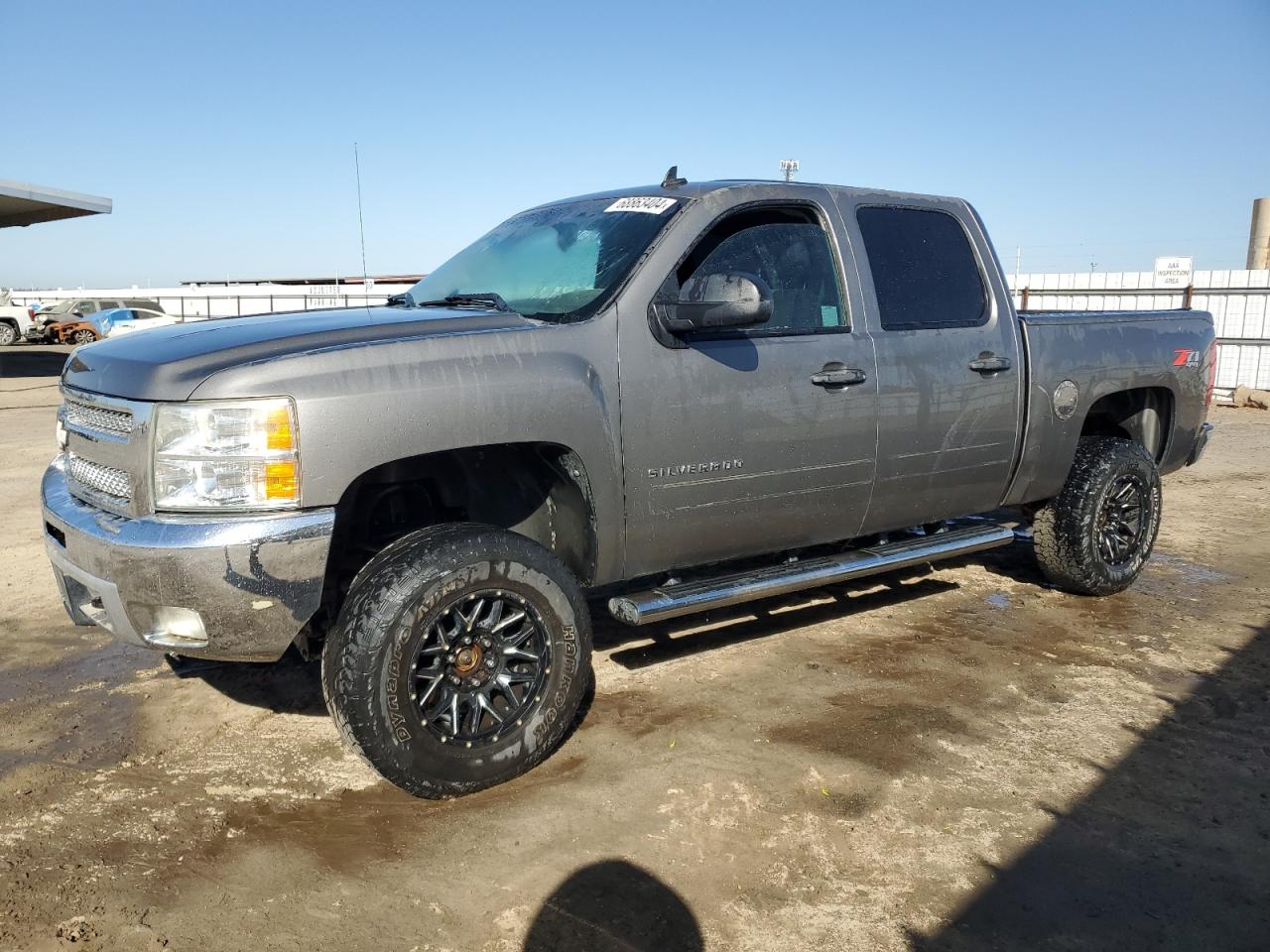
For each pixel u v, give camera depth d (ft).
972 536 15.01
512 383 9.97
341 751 11.20
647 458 11.04
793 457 12.24
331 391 9.09
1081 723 11.94
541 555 10.22
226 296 111.34
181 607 8.90
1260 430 38.60
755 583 12.16
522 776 10.55
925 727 11.80
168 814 9.78
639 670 13.60
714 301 10.50
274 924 8.06
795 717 12.05
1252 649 14.51
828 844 9.25
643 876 8.73
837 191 13.29
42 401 49.65
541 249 12.72
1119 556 16.57
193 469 8.94
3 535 21.06
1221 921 8.16
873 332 13.01
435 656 9.75
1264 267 69.56
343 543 10.96
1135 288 55.26
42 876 8.69
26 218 76.74
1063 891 8.57
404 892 8.50
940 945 7.82
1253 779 10.59
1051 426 15.16
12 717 12.08
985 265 14.69
